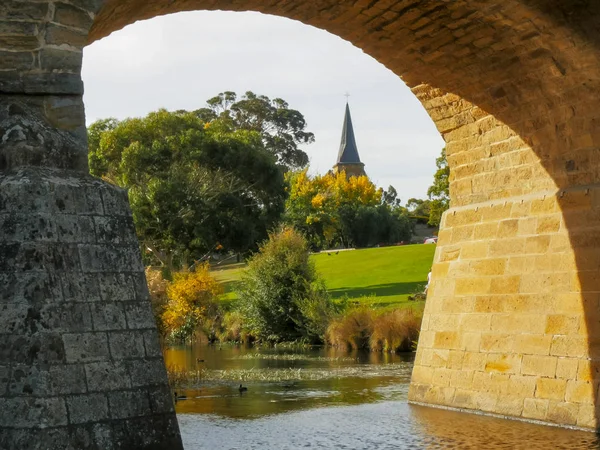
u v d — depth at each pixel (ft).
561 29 41.65
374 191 344.69
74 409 25.82
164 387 27.94
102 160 186.60
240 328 130.31
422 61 49.65
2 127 27.86
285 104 306.35
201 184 174.70
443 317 54.29
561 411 45.39
